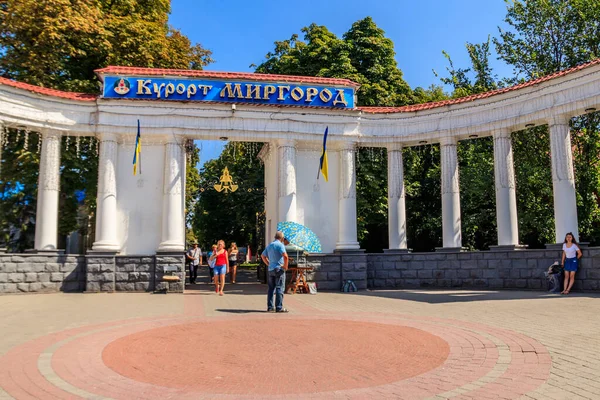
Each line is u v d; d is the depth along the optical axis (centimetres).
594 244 2353
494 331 866
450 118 1892
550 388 542
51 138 1727
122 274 1728
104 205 1747
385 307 1255
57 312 1166
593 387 541
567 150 1625
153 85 1805
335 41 2881
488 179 2431
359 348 759
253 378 599
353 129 1938
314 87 1920
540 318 995
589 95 1551
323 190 1969
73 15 2003
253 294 1659
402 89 2853
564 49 2467
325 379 595
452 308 1198
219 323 1001
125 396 535
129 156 1838
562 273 1552
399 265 1911
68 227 2114
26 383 579
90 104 1762
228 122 1839
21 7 1931
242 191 3162
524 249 1723
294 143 1894
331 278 1852
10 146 1973
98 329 925
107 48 2114
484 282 1783
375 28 2880
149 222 1819
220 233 4191
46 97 1692
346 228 1909
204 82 1842
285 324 985
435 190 2736
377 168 2570
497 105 1795
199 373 622
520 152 2514
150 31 2323
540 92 1678
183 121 1811
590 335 809
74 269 1722
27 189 2073
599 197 2452
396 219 1941
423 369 638
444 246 1875
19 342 798
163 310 1213
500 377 591
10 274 1605
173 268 1728
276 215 1969
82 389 558
